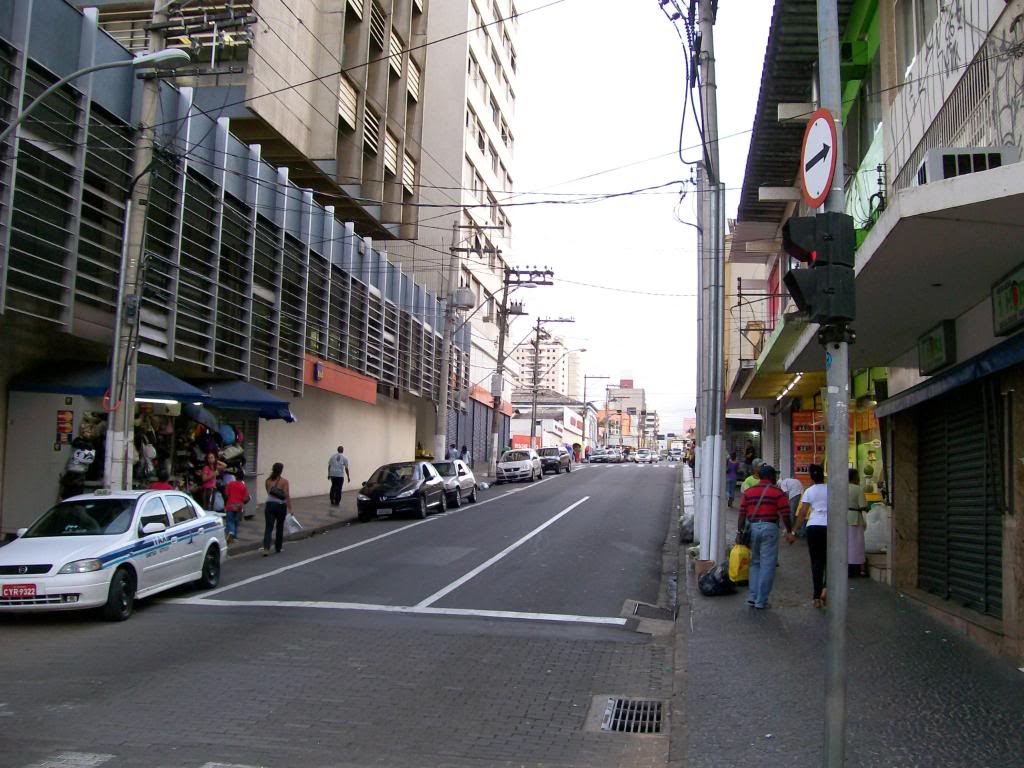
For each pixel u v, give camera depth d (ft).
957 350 33.04
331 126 87.86
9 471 51.75
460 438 159.74
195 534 41.22
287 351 80.02
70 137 51.21
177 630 33.09
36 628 33.40
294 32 83.25
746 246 83.71
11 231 46.16
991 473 28.63
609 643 32.04
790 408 94.38
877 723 20.52
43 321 50.49
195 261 64.54
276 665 27.84
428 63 158.92
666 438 547.08
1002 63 25.77
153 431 60.03
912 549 38.22
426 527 71.15
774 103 55.83
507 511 85.81
